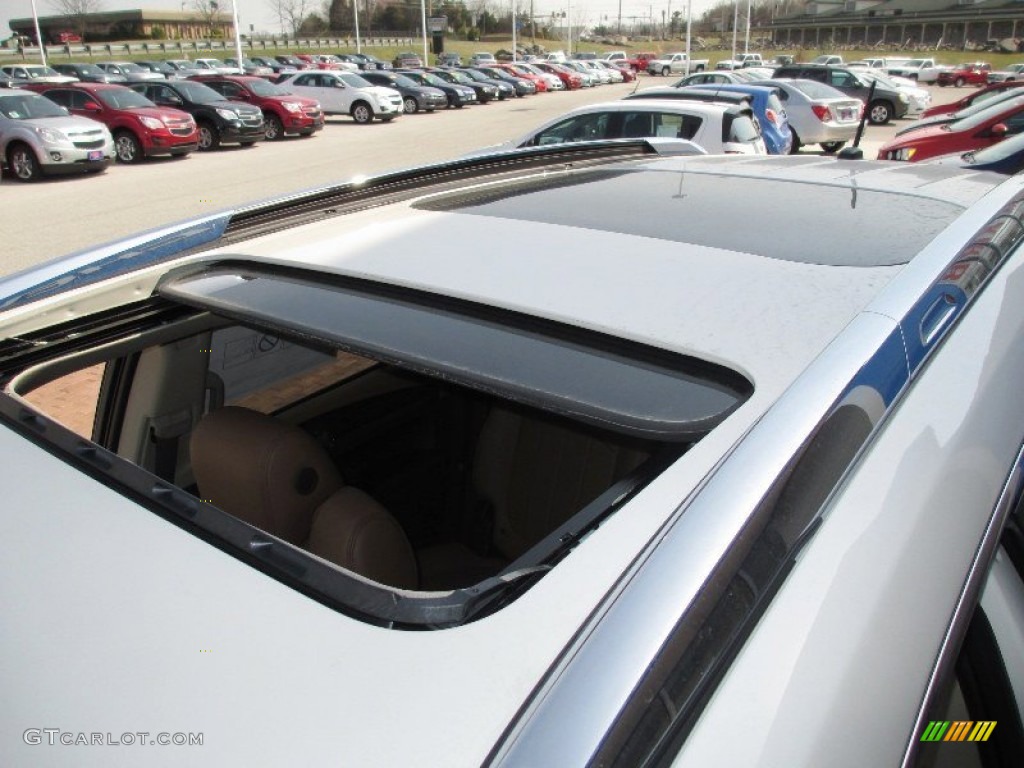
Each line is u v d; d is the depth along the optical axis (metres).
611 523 0.93
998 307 1.45
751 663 0.81
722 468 0.91
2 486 1.19
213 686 0.87
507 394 1.14
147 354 2.05
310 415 2.36
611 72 51.62
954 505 1.10
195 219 1.96
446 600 0.90
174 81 19.42
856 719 0.85
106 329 1.76
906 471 1.06
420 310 1.35
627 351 1.17
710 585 0.80
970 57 74.88
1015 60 72.06
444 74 35.66
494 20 104.62
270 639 0.90
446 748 0.75
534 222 1.62
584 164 2.52
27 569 1.06
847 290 1.26
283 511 1.53
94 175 15.30
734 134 8.66
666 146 3.07
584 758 0.68
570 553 0.91
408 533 2.19
